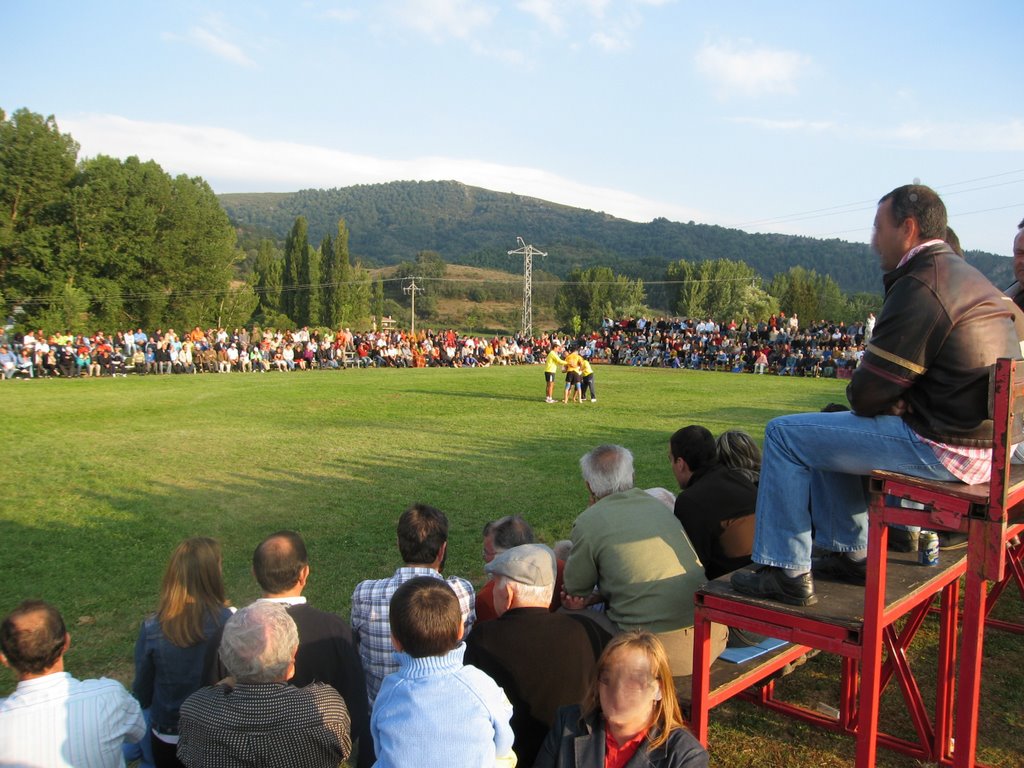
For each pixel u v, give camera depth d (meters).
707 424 17.61
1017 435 2.80
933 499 2.88
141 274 57.94
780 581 3.25
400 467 12.18
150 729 3.80
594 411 20.05
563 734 2.94
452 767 2.68
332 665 3.48
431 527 4.11
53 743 2.99
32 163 51.59
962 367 2.82
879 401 2.93
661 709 2.87
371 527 8.84
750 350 39.97
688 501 4.34
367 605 3.95
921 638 6.13
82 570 7.45
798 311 96.44
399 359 42.00
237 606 6.70
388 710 2.79
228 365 35.94
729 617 3.40
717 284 105.88
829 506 3.59
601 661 2.83
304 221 98.38
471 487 10.80
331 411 19.55
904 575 3.70
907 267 2.98
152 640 3.74
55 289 51.50
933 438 2.88
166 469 12.01
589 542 4.02
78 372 31.28
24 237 50.56
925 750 4.39
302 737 2.83
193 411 19.33
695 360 42.56
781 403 22.64
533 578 3.54
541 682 3.33
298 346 39.12
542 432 16.02
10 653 3.03
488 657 3.36
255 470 11.95
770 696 5.11
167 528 8.82
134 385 26.80
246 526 8.91
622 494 4.20
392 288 151.88
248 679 2.86
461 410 20.02
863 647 3.01
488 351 44.91
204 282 63.56
